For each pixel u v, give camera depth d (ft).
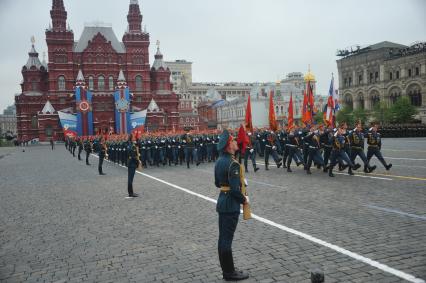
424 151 93.86
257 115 391.86
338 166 69.56
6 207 46.16
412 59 269.23
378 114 259.80
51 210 43.29
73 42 311.06
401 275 20.76
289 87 426.10
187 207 41.37
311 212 36.11
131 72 320.29
